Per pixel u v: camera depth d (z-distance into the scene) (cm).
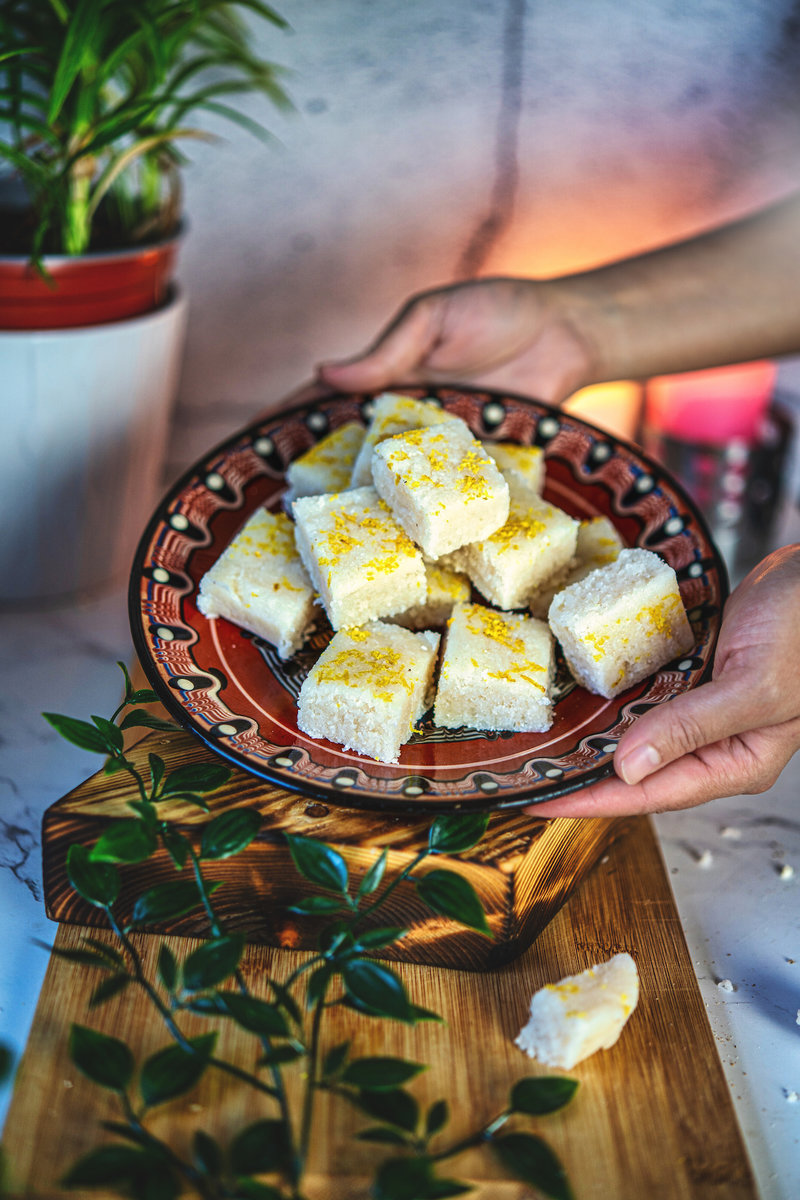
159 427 77
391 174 89
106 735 58
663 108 88
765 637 57
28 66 68
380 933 53
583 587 61
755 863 63
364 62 85
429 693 62
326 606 62
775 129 88
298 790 54
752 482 87
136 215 74
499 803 53
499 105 87
